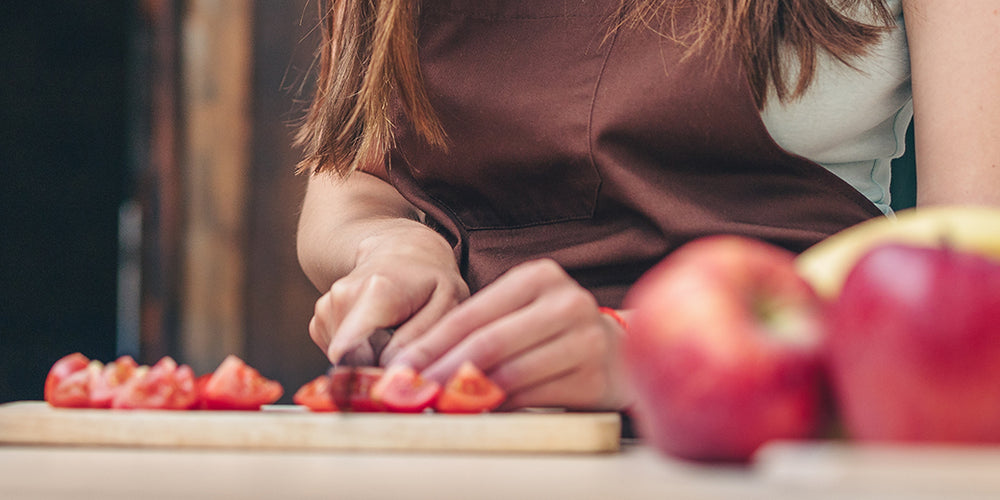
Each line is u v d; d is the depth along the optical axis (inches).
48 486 31.0
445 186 57.4
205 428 37.6
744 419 30.4
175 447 37.7
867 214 51.7
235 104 170.9
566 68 53.4
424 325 43.2
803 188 52.2
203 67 171.3
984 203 49.7
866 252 30.2
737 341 30.5
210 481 31.6
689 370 30.6
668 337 31.0
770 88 52.6
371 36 56.9
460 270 57.1
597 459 35.6
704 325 30.7
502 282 41.1
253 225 172.4
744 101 50.9
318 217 59.7
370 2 56.5
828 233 51.9
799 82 51.3
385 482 31.4
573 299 40.2
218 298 173.0
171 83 172.6
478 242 57.1
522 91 53.8
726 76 50.9
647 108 51.9
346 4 57.8
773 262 31.5
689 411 30.7
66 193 205.3
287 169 171.0
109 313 207.0
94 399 39.7
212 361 173.5
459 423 36.9
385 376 38.9
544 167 54.4
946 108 50.6
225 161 171.9
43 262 204.5
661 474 31.0
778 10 51.5
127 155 200.8
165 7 171.0
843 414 30.1
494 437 36.8
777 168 52.2
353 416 37.4
